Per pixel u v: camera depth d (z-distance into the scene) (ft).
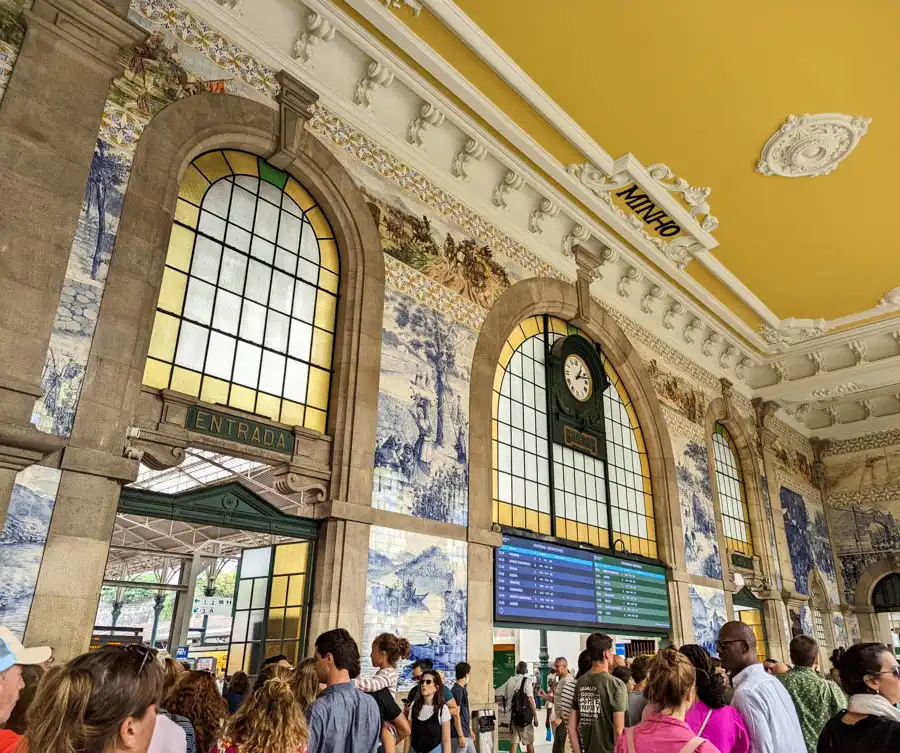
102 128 23.18
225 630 71.10
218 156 27.58
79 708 6.07
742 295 53.52
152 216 23.66
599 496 42.93
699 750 9.43
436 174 36.14
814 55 33.12
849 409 71.92
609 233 45.91
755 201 43.96
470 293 36.47
